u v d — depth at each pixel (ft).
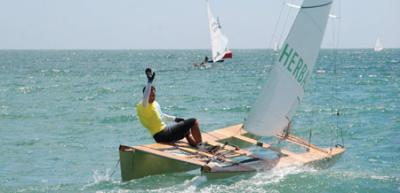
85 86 513.86
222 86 489.67
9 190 137.08
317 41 149.48
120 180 146.10
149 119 147.64
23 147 199.82
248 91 433.89
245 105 334.44
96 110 314.14
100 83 557.74
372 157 180.45
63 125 255.91
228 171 134.72
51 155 185.37
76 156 183.83
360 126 247.70
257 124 149.07
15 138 219.00
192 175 141.28
